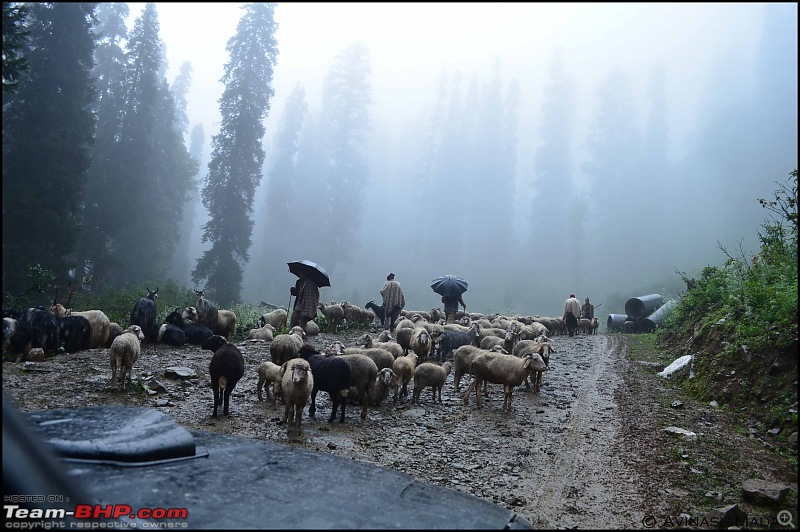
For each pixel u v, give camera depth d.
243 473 3.31
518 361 9.36
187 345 12.96
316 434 7.49
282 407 8.80
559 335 23.91
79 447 3.12
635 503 5.73
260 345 14.01
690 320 15.43
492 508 3.41
